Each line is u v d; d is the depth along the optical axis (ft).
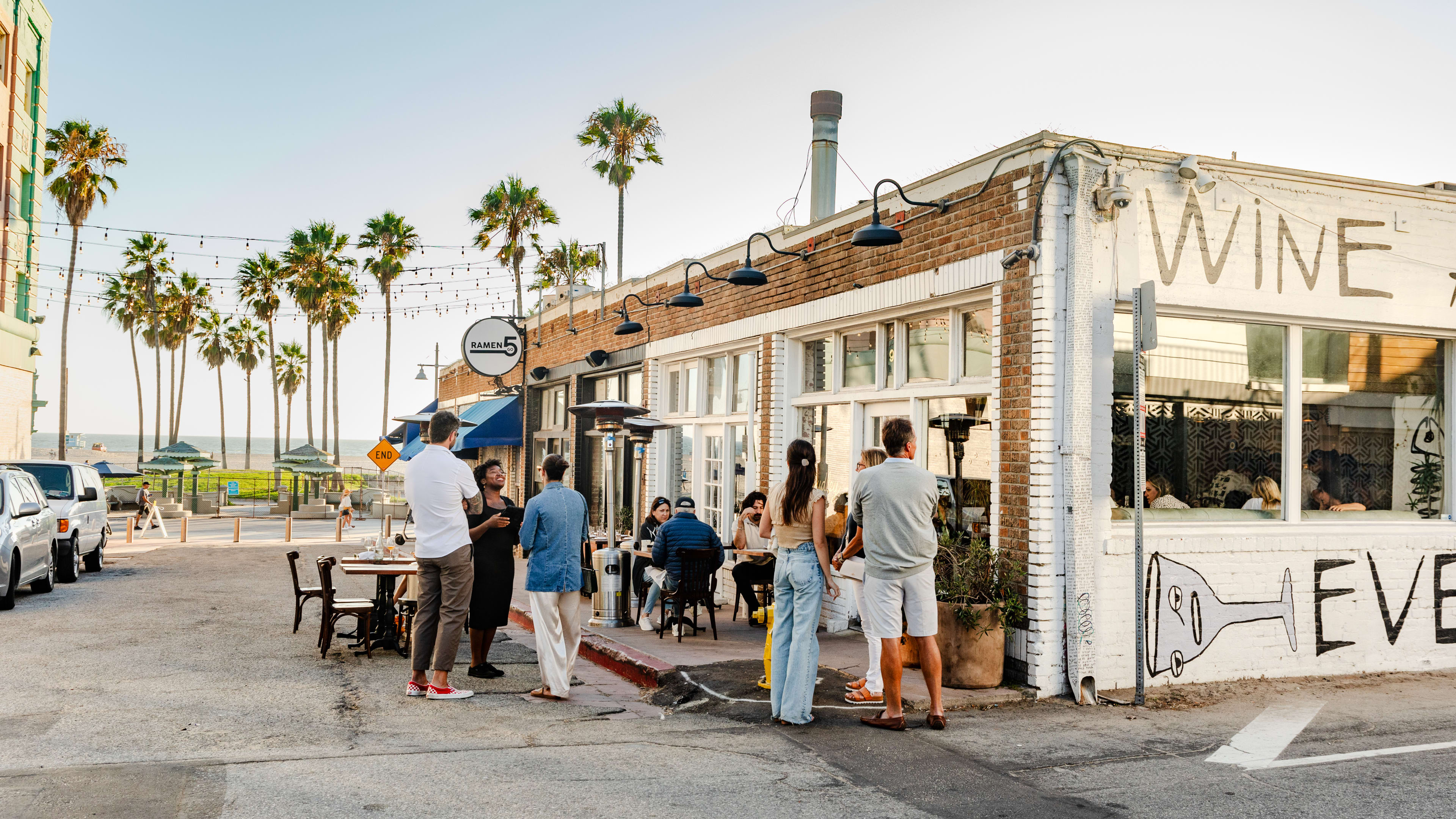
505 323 66.54
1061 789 16.70
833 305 33.47
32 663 26.84
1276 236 27.17
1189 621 25.62
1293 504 27.61
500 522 26.63
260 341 221.66
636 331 47.85
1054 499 24.18
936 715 20.67
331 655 29.43
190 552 68.95
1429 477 29.84
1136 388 24.22
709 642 31.01
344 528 97.66
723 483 42.65
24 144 88.48
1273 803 16.07
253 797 15.25
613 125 124.26
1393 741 20.30
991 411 26.76
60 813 14.24
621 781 16.66
